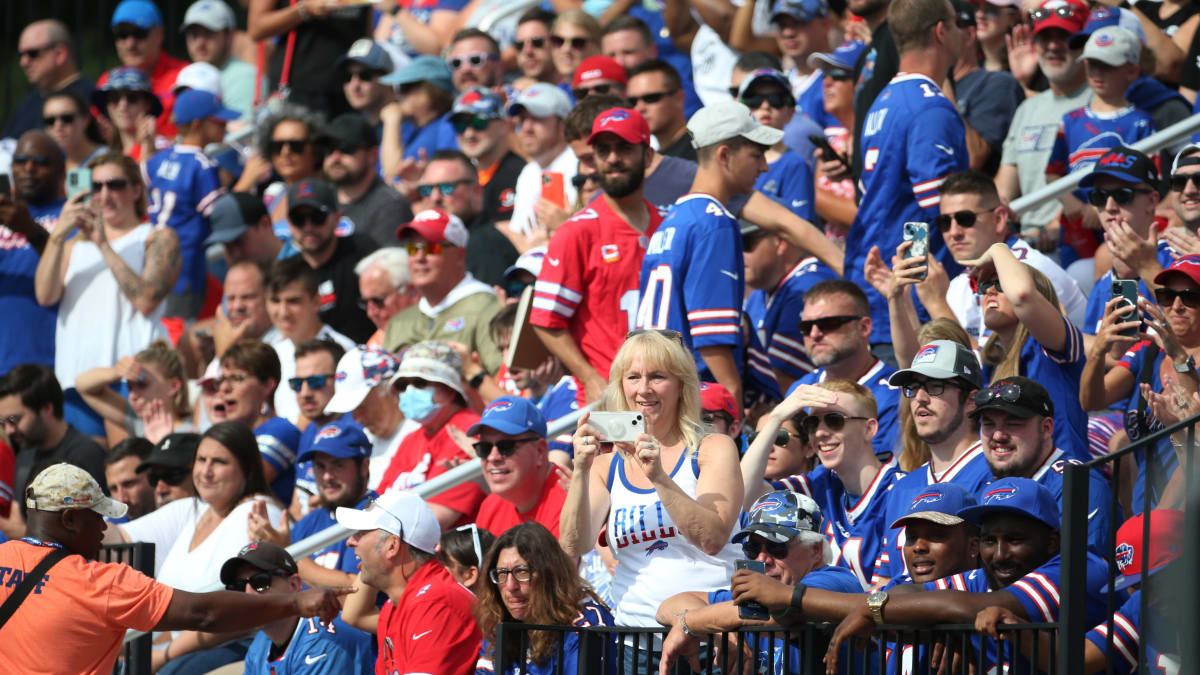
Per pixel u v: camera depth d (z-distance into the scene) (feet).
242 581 89.45
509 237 129.29
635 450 73.97
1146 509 60.75
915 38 102.06
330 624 88.33
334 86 163.84
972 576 67.77
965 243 94.53
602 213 98.58
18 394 122.83
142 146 155.12
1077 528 58.03
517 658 74.49
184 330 142.00
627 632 71.00
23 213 140.05
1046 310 81.00
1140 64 112.47
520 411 88.22
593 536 76.89
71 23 222.48
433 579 82.02
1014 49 120.88
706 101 146.61
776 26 136.46
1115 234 88.12
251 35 167.12
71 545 80.07
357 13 165.17
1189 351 79.41
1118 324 80.69
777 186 113.19
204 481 104.12
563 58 144.15
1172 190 92.22
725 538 73.41
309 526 103.76
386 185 139.44
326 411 110.52
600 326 97.50
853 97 118.01
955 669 62.59
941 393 77.92
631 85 118.93
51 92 170.40
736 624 67.21
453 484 95.09
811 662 64.69
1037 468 73.36
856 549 81.15
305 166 147.13
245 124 173.27
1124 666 62.44
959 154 99.91
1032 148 113.60
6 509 119.14
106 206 141.79
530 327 100.53
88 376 134.72
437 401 101.86
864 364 91.97
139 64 172.96
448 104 152.56
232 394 120.67
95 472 124.06
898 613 61.77
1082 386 82.53
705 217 93.20
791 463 87.86
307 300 128.26
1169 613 60.23
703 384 87.66
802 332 93.04
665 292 93.20
